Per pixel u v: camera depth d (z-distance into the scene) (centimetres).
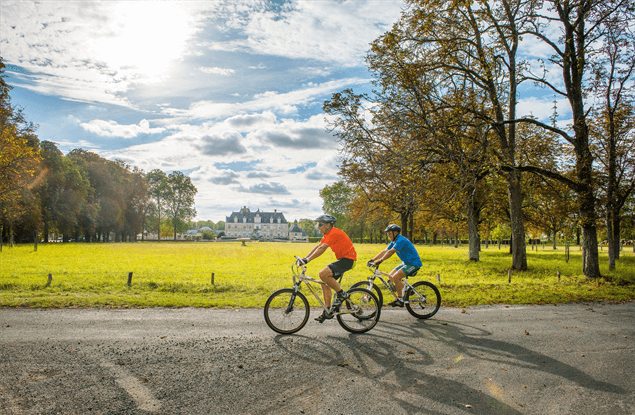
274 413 339
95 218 5728
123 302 841
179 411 341
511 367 454
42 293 950
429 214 2667
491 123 1389
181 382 403
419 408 349
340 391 384
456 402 362
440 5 1413
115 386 391
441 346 532
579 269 1741
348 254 596
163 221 8219
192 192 8350
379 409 346
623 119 1622
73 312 742
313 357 482
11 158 2523
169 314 735
